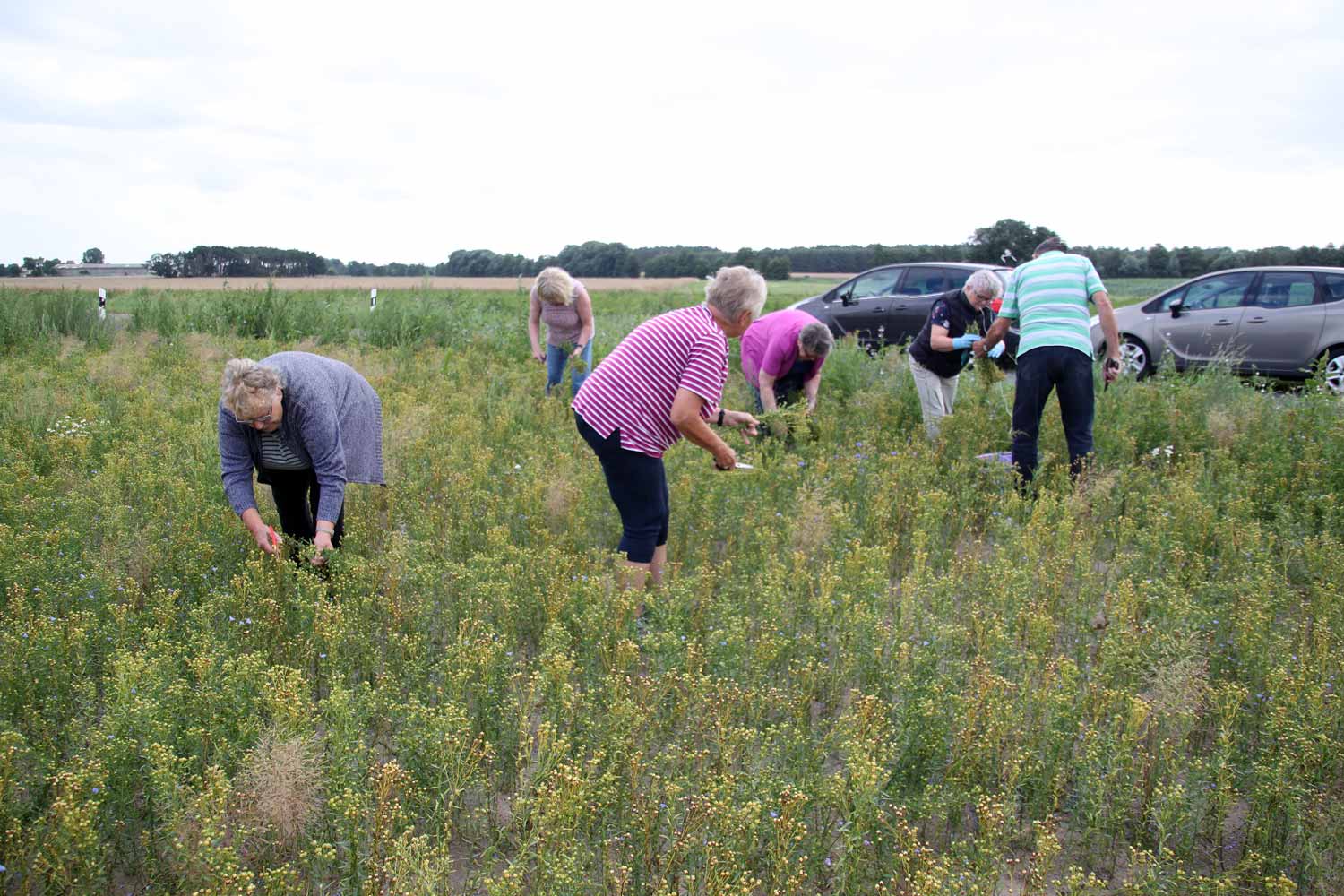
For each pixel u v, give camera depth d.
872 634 4.02
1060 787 3.23
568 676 3.61
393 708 3.38
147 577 4.59
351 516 5.57
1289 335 11.56
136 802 3.14
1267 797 3.11
